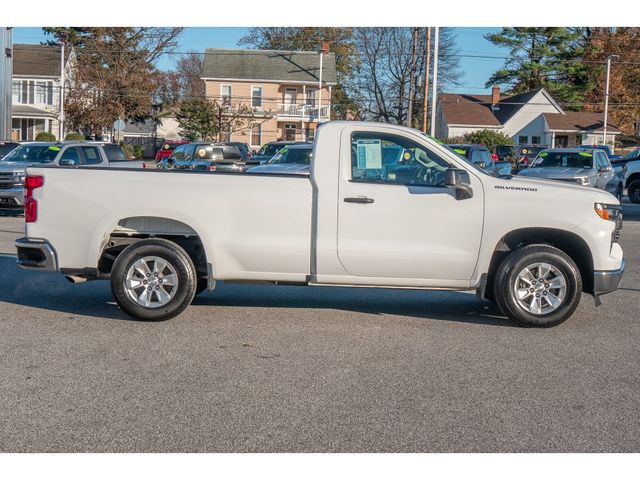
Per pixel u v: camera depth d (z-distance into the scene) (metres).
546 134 64.88
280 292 9.69
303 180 7.66
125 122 66.56
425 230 7.61
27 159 19.00
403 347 6.99
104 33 62.16
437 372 6.22
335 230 7.61
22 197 18.06
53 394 5.58
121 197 7.73
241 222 7.68
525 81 71.56
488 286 8.27
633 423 5.14
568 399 5.60
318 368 6.29
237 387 5.77
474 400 5.55
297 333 7.47
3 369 6.17
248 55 61.75
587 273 7.93
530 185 7.68
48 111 60.69
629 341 7.32
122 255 7.73
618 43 68.06
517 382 5.98
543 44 71.00
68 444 4.70
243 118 58.56
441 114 68.25
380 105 65.38
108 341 7.06
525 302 7.75
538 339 7.35
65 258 7.82
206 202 7.68
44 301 8.88
